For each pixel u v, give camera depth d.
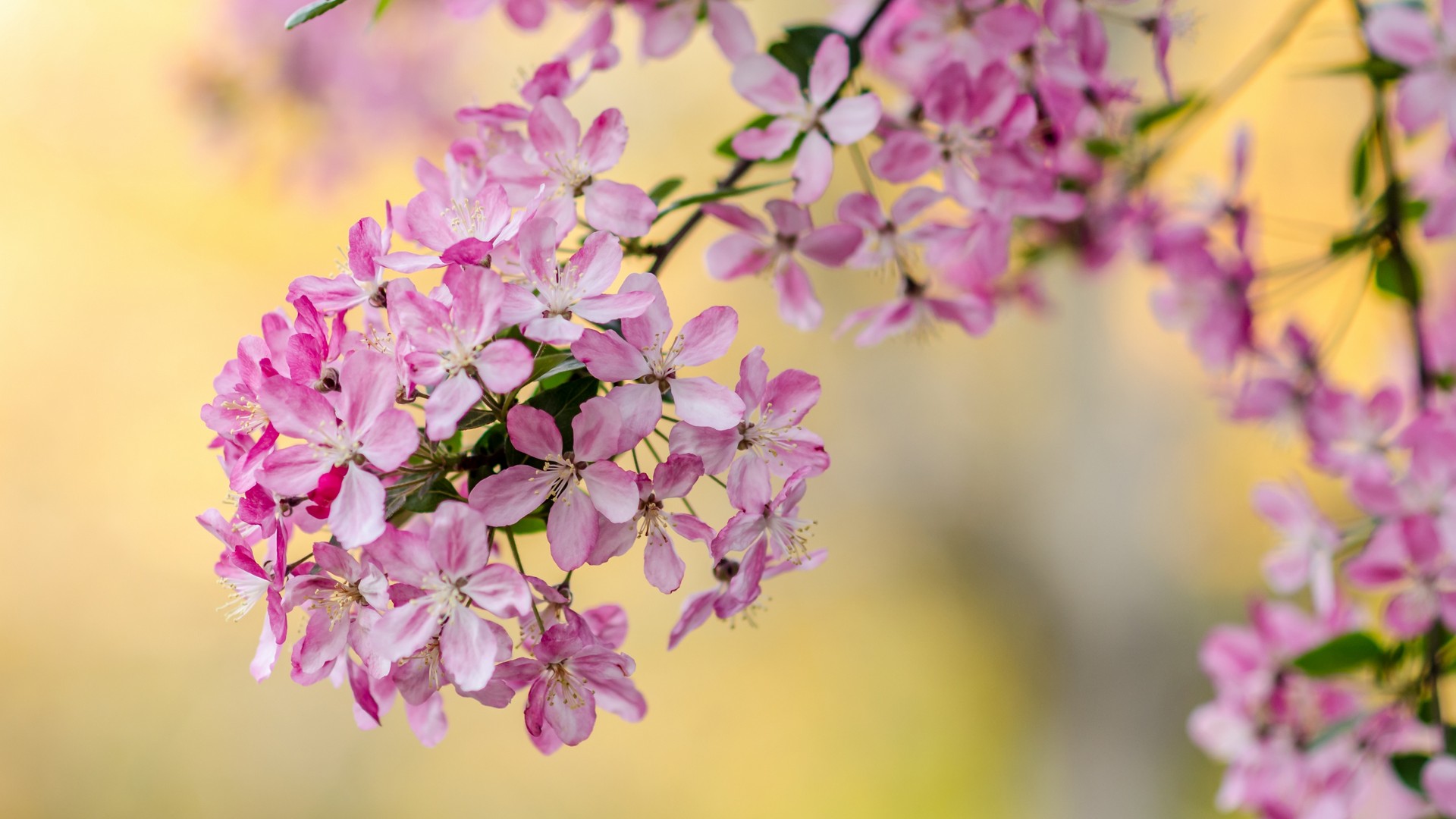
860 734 4.25
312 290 1.14
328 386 1.13
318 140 2.61
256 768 4.20
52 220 4.18
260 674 1.13
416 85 2.60
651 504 1.13
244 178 2.65
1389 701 1.29
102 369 4.32
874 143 1.23
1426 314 1.53
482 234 1.14
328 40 2.54
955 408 3.93
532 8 1.26
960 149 1.21
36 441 4.29
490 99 2.73
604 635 1.17
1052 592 3.73
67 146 4.09
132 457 4.32
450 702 4.21
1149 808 3.51
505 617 1.11
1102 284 3.37
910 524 4.09
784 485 1.13
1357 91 2.96
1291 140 3.13
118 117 4.03
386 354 1.12
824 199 3.16
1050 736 3.75
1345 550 1.32
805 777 4.25
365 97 2.57
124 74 3.98
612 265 1.13
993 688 4.02
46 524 4.28
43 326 4.28
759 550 1.14
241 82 2.53
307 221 4.23
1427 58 1.24
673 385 1.13
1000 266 1.23
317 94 2.55
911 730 4.19
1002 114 1.20
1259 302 1.33
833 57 1.19
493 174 1.17
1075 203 1.24
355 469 1.12
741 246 1.21
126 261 4.27
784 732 4.33
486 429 1.14
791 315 1.22
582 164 1.17
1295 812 1.32
